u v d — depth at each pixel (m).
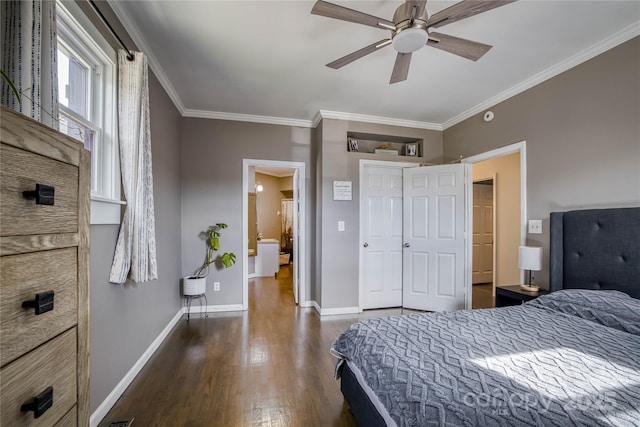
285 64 2.49
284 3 1.78
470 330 1.54
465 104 3.35
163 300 2.78
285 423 1.63
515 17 1.89
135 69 1.85
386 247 3.89
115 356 1.79
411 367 1.15
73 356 0.71
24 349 0.56
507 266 4.43
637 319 1.54
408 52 1.80
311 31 2.05
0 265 0.51
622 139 2.03
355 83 2.84
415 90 2.99
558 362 1.16
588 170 2.24
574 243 2.21
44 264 0.61
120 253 1.75
